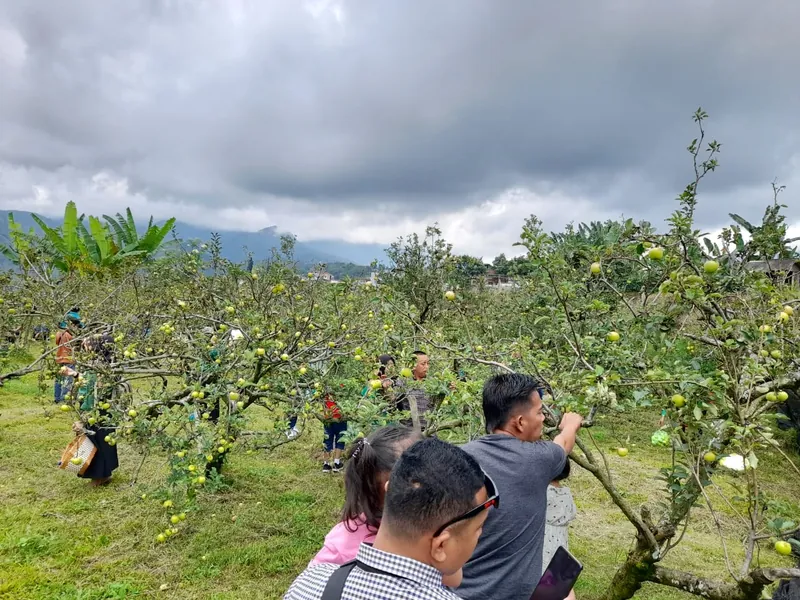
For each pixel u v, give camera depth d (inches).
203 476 141.6
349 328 186.1
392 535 42.2
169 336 180.4
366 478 63.4
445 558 42.4
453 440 136.1
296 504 188.2
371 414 122.0
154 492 149.8
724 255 109.1
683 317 100.4
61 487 193.2
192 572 144.2
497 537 68.6
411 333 159.5
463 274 312.3
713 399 82.6
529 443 75.2
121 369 164.4
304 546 159.8
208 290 204.7
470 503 42.7
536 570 71.9
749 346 89.4
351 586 40.3
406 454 44.8
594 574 153.5
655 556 94.3
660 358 98.3
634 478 229.5
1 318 273.7
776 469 228.2
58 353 219.8
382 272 282.8
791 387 86.3
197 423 145.3
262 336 167.5
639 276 114.3
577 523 187.8
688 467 89.5
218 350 164.1
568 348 121.3
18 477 200.5
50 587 133.0
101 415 174.2
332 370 185.0
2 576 135.5
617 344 101.3
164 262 325.1
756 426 79.0
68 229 567.5
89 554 150.2
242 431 173.6
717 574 155.3
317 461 234.1
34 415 279.9
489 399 77.5
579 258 108.5
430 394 129.6
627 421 305.4
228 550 155.3
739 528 185.8
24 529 160.1
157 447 176.1
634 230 97.7
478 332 218.8
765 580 73.5
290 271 238.2
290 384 176.1
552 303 120.8
